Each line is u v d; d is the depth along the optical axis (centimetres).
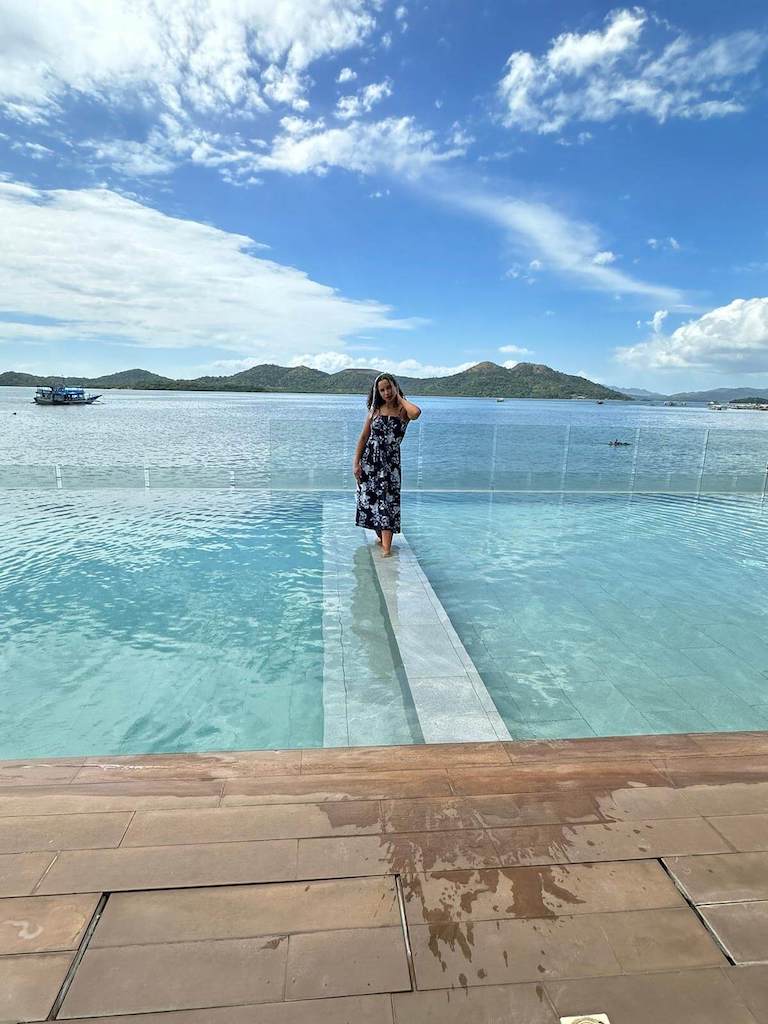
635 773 165
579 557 500
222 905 118
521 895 123
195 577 421
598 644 320
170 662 291
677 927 116
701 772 166
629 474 871
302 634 325
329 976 104
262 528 579
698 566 474
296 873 127
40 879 123
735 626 348
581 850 135
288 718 241
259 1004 99
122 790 152
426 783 158
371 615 347
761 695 267
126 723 237
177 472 811
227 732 231
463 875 127
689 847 137
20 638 318
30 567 444
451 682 254
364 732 225
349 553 482
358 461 475
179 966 105
